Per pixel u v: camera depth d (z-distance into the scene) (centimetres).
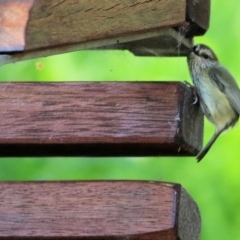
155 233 376
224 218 431
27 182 378
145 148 381
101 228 377
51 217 377
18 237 377
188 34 386
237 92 400
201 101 383
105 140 379
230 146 434
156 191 376
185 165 433
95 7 379
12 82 380
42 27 379
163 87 379
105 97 379
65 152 385
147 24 380
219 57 432
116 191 377
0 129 380
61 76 427
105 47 390
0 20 379
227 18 435
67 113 379
